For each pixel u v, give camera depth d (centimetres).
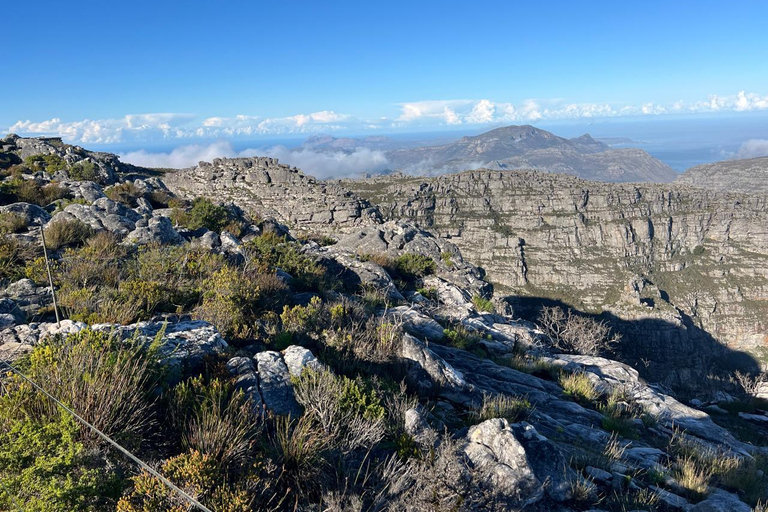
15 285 972
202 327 787
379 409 632
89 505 387
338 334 908
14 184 2264
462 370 1093
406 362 870
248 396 608
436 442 616
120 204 1770
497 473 564
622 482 648
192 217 2173
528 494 552
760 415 1485
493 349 1373
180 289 1060
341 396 625
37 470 388
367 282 1811
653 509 591
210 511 375
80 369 522
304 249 2130
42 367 531
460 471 536
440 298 1969
